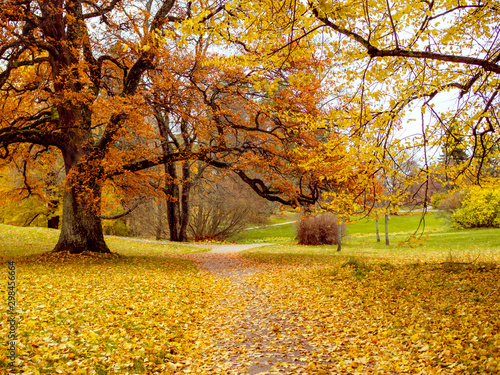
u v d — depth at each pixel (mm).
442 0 5734
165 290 10500
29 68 16844
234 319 8062
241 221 41406
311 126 7727
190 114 14617
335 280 11305
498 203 31297
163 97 14531
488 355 4727
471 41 6289
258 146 15766
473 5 5410
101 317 7211
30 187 20484
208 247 29641
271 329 7176
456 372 4383
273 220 58875
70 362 4848
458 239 26641
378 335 6305
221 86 14578
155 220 40594
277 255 21094
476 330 5789
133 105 13273
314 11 4488
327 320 7516
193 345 6445
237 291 11172
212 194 40094
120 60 16469
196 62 14234
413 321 6785
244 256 21641
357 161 6602
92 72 15820
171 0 14867
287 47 5078
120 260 15531
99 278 11367
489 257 16656
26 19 13172
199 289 11352
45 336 5648
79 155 15383
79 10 15570
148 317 7648
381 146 6344
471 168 7148
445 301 7820
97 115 15211
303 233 32156
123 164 15211
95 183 15477
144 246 26766
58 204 34594
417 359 5070
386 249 25766
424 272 11094
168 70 14219
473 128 6090
